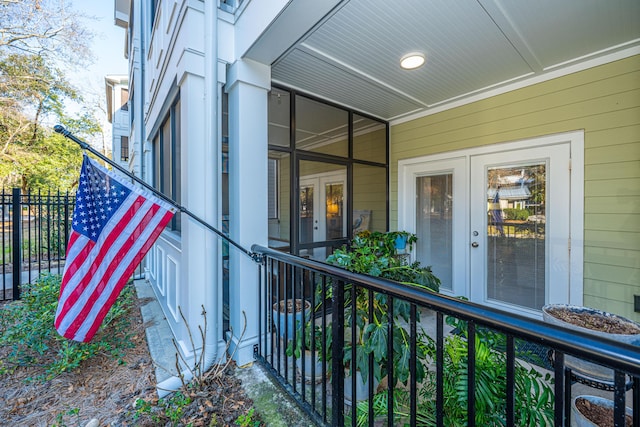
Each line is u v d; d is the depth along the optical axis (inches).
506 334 35.4
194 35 92.3
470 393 39.2
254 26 86.0
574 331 30.6
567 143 113.4
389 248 156.8
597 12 83.4
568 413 57.8
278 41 86.1
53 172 461.4
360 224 162.6
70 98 487.2
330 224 148.4
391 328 50.4
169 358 99.0
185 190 94.7
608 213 104.3
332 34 94.1
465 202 144.3
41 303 126.2
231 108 98.8
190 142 91.8
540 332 32.2
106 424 70.8
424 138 161.3
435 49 102.3
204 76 93.0
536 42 97.8
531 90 122.5
